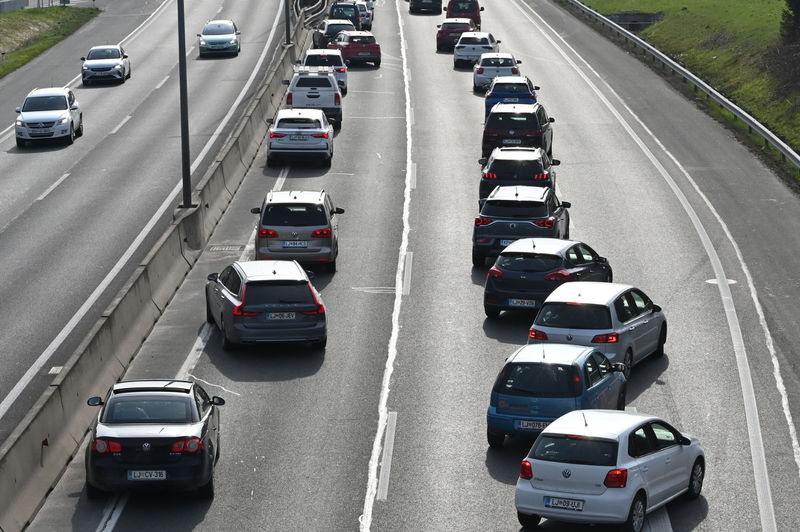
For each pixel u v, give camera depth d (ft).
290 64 391.65
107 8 578.25
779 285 182.80
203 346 157.28
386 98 351.25
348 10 465.06
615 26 434.30
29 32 499.10
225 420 129.80
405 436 124.88
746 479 113.29
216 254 203.62
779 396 137.39
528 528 101.40
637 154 276.82
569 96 344.69
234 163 258.16
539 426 117.39
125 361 146.61
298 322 152.25
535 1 545.03
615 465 95.04
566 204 203.41
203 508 106.63
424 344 157.58
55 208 231.30
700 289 181.16
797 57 313.73
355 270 194.59
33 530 102.06
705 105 324.60
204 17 529.04
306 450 120.98
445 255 203.41
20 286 180.86
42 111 297.12
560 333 139.33
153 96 358.02
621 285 148.66
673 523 101.81
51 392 116.88
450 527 101.86
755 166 261.85
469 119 320.91
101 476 103.86
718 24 399.65
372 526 102.27
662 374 145.28
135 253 198.70
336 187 251.80
